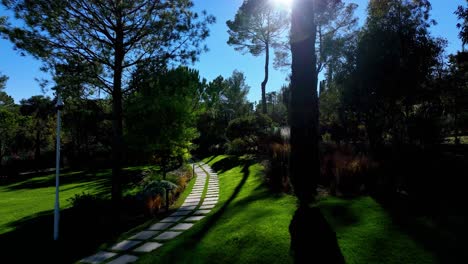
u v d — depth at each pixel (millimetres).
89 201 10820
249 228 6270
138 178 18953
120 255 6457
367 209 6191
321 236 5234
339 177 8094
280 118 29562
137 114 12828
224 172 19109
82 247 7355
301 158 7762
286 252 4992
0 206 14719
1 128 31422
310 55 7926
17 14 9078
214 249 5699
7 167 33562
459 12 11047
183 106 13547
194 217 8727
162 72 11570
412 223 5230
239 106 44906
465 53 12875
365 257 4441
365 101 12117
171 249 6172
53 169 36281
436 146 11820
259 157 19141
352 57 12531
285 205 7504
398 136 13125
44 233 8695
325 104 17703
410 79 11055
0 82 29328
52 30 9617
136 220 9289
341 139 16828
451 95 13680
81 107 12234
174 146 14445
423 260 4137
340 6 23031
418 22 11945
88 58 10844
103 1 10180
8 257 7227
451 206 5766
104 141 38906
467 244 4316
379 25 12148
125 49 11414
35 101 49750
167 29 10742
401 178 7680
